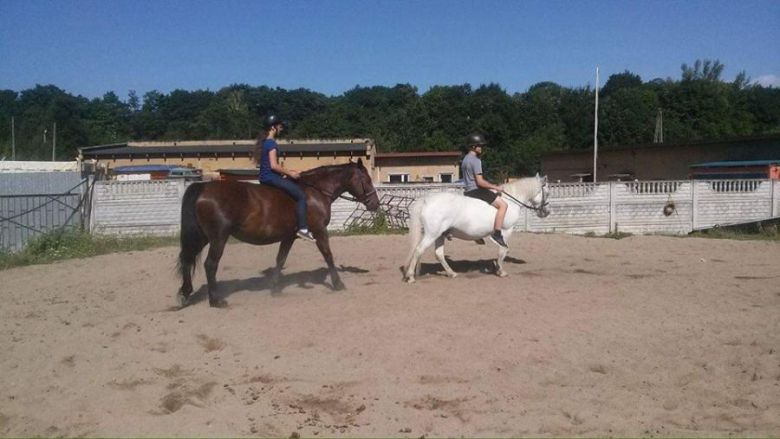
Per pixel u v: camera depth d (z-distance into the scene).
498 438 4.86
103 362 6.61
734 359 6.41
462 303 8.28
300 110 79.94
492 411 5.35
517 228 18.30
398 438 4.89
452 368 6.18
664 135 55.03
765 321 7.52
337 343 6.88
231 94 77.75
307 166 35.28
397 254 13.27
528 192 10.28
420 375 6.04
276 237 9.01
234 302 8.98
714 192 18.95
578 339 6.89
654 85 66.81
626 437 4.89
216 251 8.53
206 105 79.81
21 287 10.91
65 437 5.02
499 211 9.84
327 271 11.23
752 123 62.50
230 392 5.78
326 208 9.38
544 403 5.49
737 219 19.06
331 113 66.38
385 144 53.53
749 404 5.48
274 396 5.67
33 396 5.87
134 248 15.33
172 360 6.63
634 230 18.80
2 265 13.28
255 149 9.10
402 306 8.16
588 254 13.09
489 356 6.44
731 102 62.88
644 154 33.47
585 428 5.03
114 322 8.01
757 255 12.98
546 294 8.77
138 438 4.85
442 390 5.71
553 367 6.22
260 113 79.94
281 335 7.22
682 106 60.00
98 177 19.33
